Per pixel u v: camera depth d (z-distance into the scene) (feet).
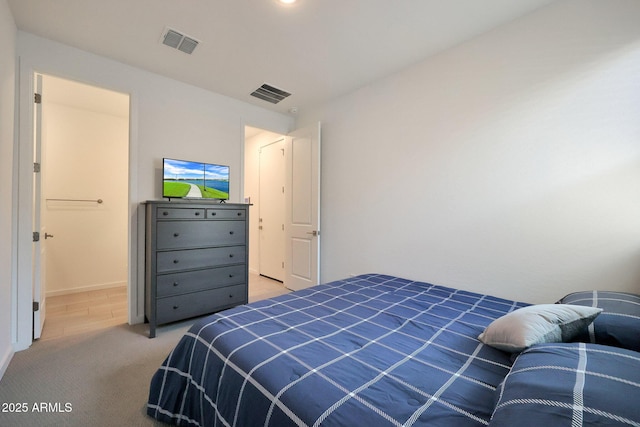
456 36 7.29
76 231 12.11
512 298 6.76
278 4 6.14
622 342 3.34
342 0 6.01
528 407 1.96
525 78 6.54
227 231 9.30
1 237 5.74
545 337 3.30
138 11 6.33
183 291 8.33
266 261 15.46
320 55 8.14
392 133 9.24
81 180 12.24
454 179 7.76
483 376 3.10
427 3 6.12
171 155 9.45
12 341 6.69
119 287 12.92
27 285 7.00
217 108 10.62
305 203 12.00
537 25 6.35
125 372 5.98
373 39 7.39
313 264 11.57
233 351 3.69
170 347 7.14
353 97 10.43
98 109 12.25
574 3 5.90
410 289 7.05
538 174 6.39
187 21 6.68
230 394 3.32
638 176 5.30
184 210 8.36
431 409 2.54
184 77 9.39
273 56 8.18
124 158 13.25
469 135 7.45
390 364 3.34
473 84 7.36
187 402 4.26
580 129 5.87
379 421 2.40
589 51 5.76
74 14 6.40
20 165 6.89
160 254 7.90
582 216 5.87
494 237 7.05
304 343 3.85
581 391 1.97
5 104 5.93
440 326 4.57
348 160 10.66
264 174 15.65
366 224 10.05
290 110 12.42
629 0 5.37
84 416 4.68
